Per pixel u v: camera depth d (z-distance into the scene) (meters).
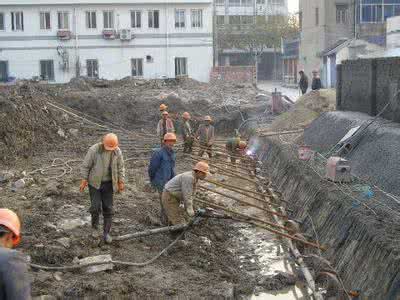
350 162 13.06
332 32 45.97
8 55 40.56
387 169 11.14
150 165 10.74
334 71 39.91
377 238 8.27
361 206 9.82
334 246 9.58
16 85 27.73
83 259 8.74
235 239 11.45
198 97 29.27
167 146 10.68
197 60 41.50
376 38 41.12
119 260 9.03
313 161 14.02
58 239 9.48
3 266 3.96
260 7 72.94
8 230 4.33
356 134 13.81
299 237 10.52
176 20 41.09
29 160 17.33
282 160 15.90
